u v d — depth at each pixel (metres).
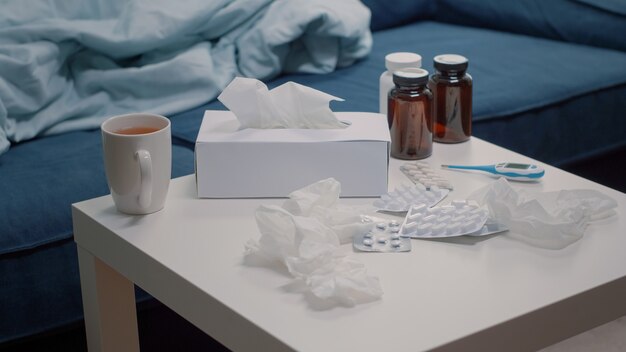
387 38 2.42
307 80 2.05
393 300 0.91
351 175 1.17
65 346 1.49
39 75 1.75
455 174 1.25
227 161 1.16
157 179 1.11
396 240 1.04
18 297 1.39
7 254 1.38
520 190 1.13
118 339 1.24
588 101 2.05
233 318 0.90
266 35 2.00
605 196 1.11
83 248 1.18
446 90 1.35
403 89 1.29
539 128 1.97
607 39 2.29
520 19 2.44
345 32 2.09
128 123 1.16
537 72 2.09
